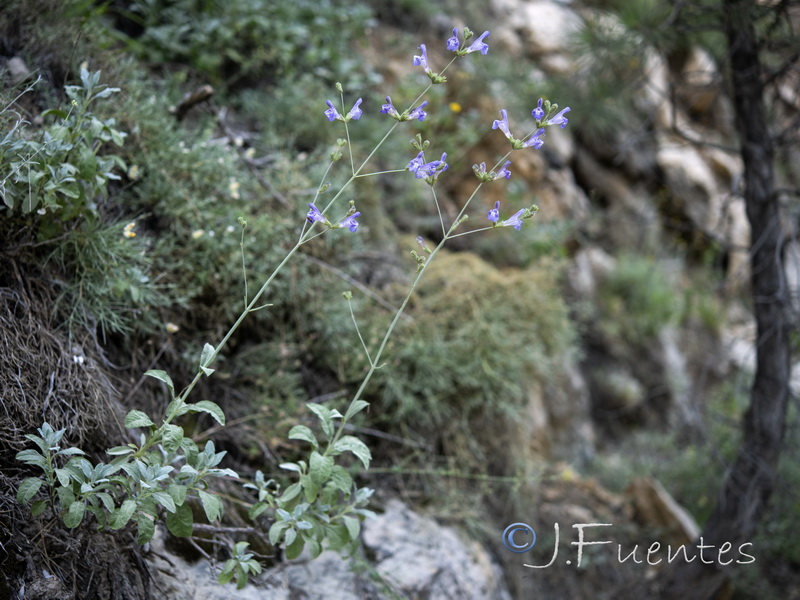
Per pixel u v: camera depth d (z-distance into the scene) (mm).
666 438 5266
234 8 3641
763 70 3430
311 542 1981
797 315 3322
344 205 3172
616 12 3732
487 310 3459
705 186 6238
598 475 4672
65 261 2293
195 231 2631
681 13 3525
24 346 1983
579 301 5164
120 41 3428
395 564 2664
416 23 4879
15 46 2625
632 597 3523
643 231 6055
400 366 3062
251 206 2883
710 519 3598
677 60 6461
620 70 3773
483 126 4633
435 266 3633
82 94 2561
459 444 3176
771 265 3426
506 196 4574
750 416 3500
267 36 3738
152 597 1953
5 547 1700
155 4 3479
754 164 3459
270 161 3289
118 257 2336
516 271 4012
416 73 4406
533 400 3859
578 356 4258
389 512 2846
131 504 1723
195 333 2684
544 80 4473
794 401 3424
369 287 3344
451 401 3248
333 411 1981
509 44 5246
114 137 2209
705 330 6035
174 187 2658
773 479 3418
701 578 3510
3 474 1769
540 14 5602
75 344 2168
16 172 1985
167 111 2965
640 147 6043
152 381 2480
